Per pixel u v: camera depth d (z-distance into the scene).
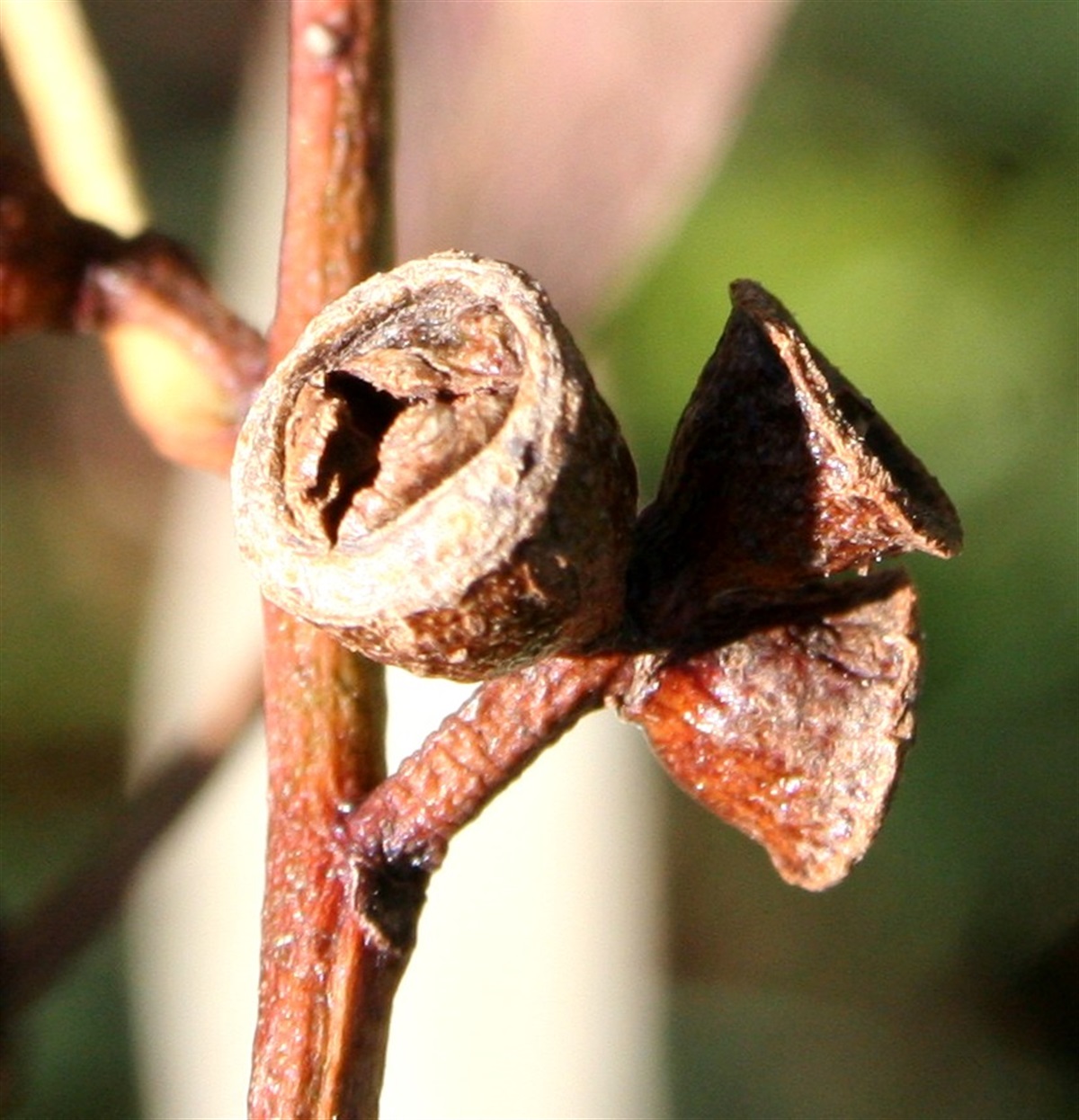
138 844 0.11
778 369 0.09
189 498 0.12
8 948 0.10
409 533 0.08
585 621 0.08
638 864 0.13
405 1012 0.12
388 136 0.10
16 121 0.15
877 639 0.09
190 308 0.10
